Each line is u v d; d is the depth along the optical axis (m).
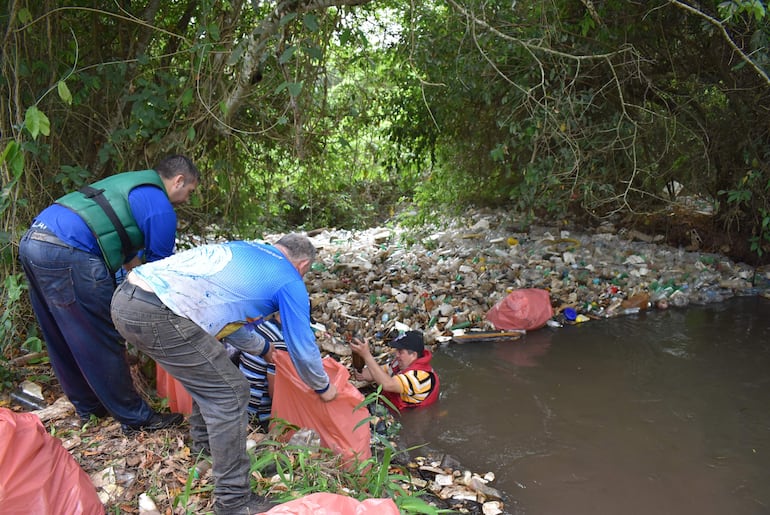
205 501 2.63
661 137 6.76
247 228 5.75
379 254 7.32
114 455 2.95
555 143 6.35
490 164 7.89
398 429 3.73
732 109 6.61
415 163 7.99
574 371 4.55
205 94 4.21
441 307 5.51
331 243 8.45
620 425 3.77
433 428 3.75
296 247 2.58
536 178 5.82
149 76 4.45
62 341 3.05
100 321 2.91
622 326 5.45
